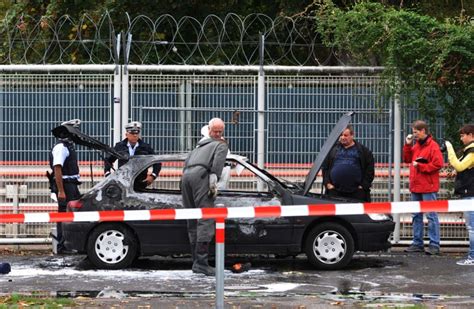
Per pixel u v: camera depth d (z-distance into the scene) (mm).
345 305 21344
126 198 27344
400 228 33438
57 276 26328
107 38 43625
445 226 33438
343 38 33469
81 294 23266
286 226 27391
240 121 33406
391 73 32750
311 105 33469
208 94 33406
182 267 28484
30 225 33312
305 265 28922
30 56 43125
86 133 33188
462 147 33000
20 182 33062
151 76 33219
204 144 26359
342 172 30359
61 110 33156
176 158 27812
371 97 33406
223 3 44938
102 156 31969
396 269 28000
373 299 22484
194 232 26703
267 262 29781
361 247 27719
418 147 31234
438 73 32562
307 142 33469
